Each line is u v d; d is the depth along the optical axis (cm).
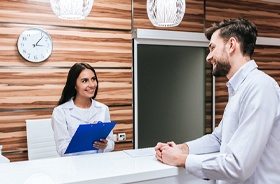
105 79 361
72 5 194
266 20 464
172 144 145
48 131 320
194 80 431
